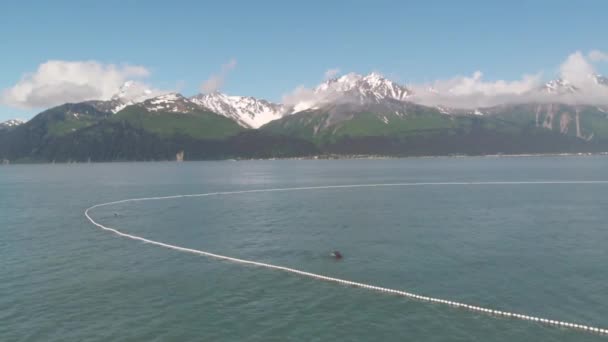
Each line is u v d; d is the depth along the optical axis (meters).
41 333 34.62
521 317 36.53
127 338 33.84
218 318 37.12
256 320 36.72
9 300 40.97
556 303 38.97
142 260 54.06
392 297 41.16
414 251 56.44
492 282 44.31
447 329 34.78
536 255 53.66
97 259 54.59
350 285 44.44
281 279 46.50
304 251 57.47
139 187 161.75
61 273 48.78
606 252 54.59
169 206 103.75
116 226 77.00
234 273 48.62
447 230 69.25
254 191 139.50
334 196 121.19
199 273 48.72
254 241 63.78
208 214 90.00
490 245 58.94
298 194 128.12
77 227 76.25
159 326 35.75
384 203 103.50
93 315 37.75
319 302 40.28
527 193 120.00
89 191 147.00
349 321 36.41
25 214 92.00
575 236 63.78
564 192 121.50
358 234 67.31
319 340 33.41
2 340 33.50
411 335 33.94
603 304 38.53
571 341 32.62
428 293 41.88
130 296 41.88
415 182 165.62
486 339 33.19
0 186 175.50
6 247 61.09
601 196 110.94
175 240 65.19
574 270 47.50
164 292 42.84
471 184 151.12
